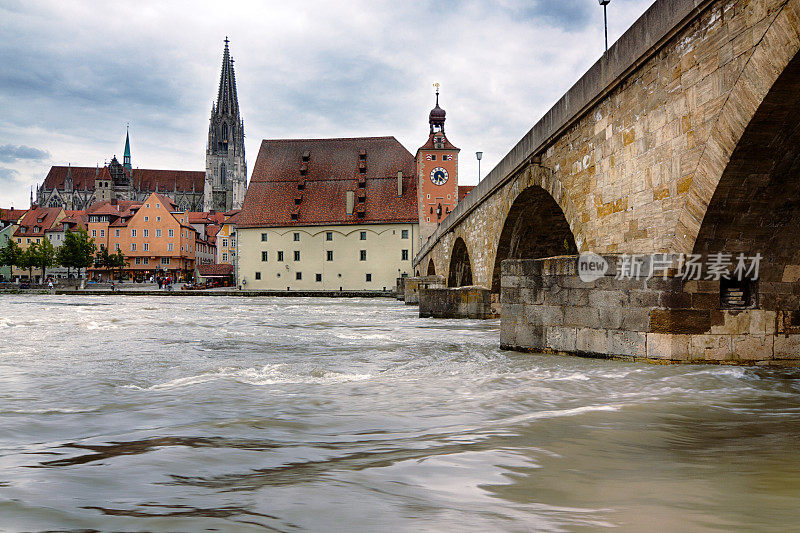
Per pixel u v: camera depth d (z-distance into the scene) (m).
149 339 18.50
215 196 192.75
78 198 192.38
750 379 10.22
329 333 21.16
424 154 93.69
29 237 148.38
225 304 51.72
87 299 63.78
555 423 6.99
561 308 13.59
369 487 4.46
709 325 11.62
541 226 26.08
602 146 15.17
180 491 4.33
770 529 3.64
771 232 11.20
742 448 5.89
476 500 4.19
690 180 11.19
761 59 9.12
